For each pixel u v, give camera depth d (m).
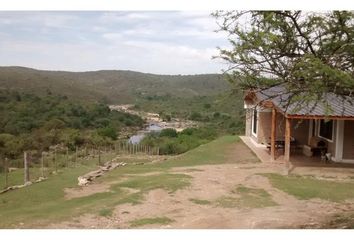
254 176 15.11
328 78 7.18
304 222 9.62
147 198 11.81
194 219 9.82
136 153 27.61
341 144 18.33
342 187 13.85
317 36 7.88
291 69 7.78
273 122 18.61
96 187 14.27
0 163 24.86
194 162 19.62
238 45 7.99
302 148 21.05
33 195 13.23
